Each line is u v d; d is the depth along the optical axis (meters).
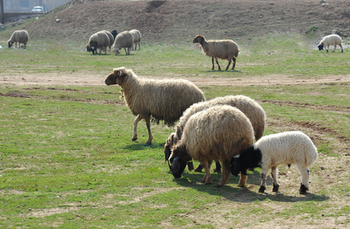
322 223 6.56
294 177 9.64
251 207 7.61
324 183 8.91
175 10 59.81
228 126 8.54
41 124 15.34
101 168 10.59
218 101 10.20
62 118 16.47
